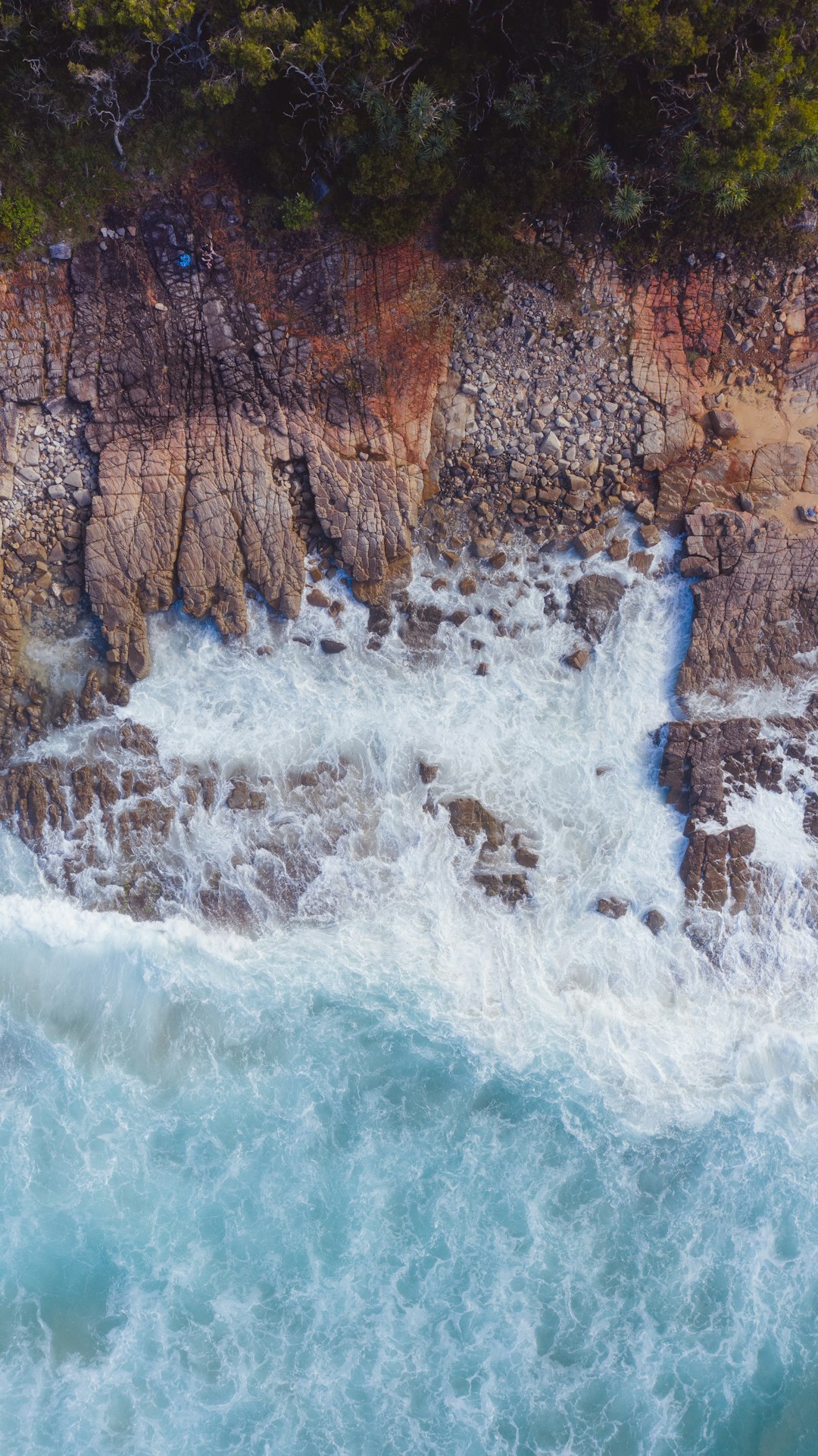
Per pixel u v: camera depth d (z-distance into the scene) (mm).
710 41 18516
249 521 21531
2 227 20562
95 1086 21062
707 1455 18812
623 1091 21047
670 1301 19750
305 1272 19719
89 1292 19672
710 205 20703
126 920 21828
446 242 20969
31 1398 18859
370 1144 20625
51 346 21109
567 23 17984
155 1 17547
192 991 21469
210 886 21875
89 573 21578
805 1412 19109
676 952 21938
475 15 18734
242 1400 18938
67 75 19578
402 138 19266
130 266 20984
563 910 21984
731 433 21859
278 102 19734
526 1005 21500
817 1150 20906
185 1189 20328
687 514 21812
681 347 21875
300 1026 21281
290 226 20625
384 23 17875
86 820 21938
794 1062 21453
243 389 21297
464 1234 20031
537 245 21266
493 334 21547
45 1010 21516
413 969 21594
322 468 21469
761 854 21938
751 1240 20234
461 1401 18938
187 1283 19688
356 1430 18734
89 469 21516
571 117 19609
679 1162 20703
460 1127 20766
